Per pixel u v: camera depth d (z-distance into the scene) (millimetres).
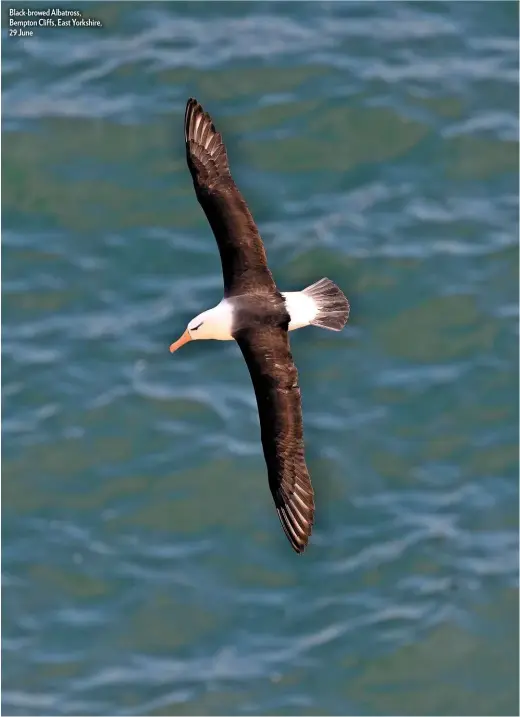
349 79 29812
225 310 15336
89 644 22734
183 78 29781
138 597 23172
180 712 21781
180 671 22281
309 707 21812
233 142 28891
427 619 22797
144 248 27469
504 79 30031
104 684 22250
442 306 26719
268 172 28531
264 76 29781
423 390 25625
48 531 24125
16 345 26375
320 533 23812
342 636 22578
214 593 23141
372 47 30484
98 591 23359
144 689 22094
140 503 24391
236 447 24875
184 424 25250
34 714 21984
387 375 25859
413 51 30484
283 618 22812
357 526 23938
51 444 25078
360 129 29062
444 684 22188
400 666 22328
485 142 28984
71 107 29438
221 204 15641
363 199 28188
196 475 24594
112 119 29172
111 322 26531
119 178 28469
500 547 23781
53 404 25609
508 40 30859
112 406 25484
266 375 15078
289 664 22250
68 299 26938
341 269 26984
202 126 15719
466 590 23172
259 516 24125
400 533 23781
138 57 30172
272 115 29219
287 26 30750
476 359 26172
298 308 15531
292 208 27953
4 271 27281
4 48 30500
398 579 23266
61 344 26328
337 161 28703
